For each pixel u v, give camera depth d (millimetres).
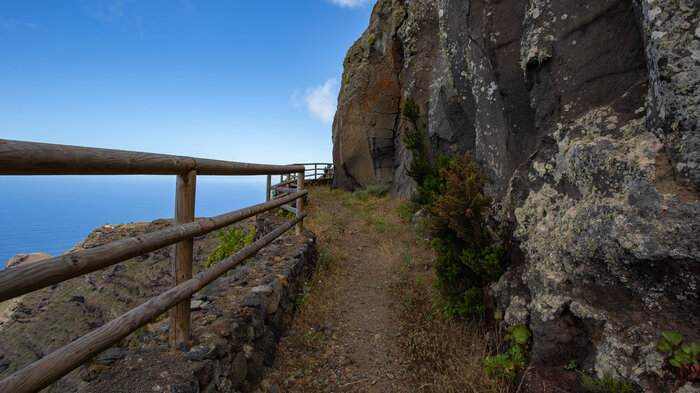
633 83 2520
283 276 3691
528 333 2637
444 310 3742
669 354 1810
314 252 5719
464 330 3424
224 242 6836
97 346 1452
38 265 1198
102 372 1951
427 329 3482
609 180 2299
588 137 2588
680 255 1867
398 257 5891
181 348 2188
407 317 3854
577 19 2857
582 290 2387
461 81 5199
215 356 2197
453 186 3521
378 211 10391
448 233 3752
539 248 2803
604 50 2684
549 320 2467
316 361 3180
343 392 2789
